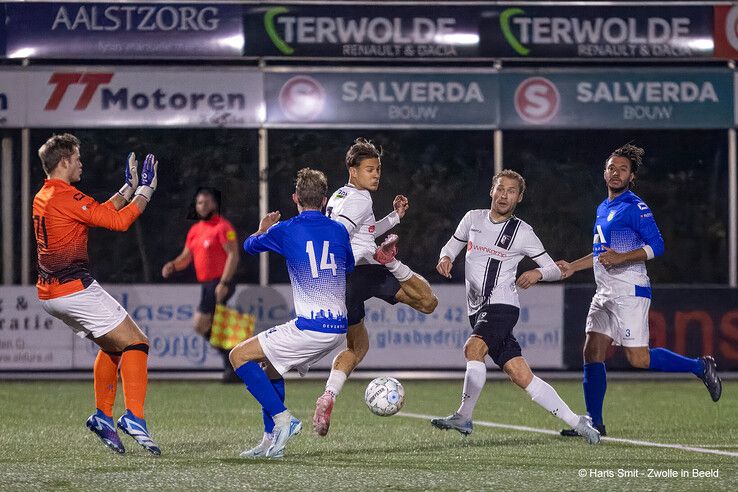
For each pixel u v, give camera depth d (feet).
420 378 118.93
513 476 52.65
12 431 72.38
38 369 116.47
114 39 115.85
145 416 83.51
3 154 120.47
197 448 63.62
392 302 66.74
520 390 108.37
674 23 118.52
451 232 124.47
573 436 70.44
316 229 58.59
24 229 119.34
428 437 69.56
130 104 117.70
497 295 65.51
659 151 126.41
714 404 94.79
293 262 58.18
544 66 123.85
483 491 48.14
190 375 117.50
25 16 115.44
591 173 126.11
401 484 49.85
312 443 66.18
